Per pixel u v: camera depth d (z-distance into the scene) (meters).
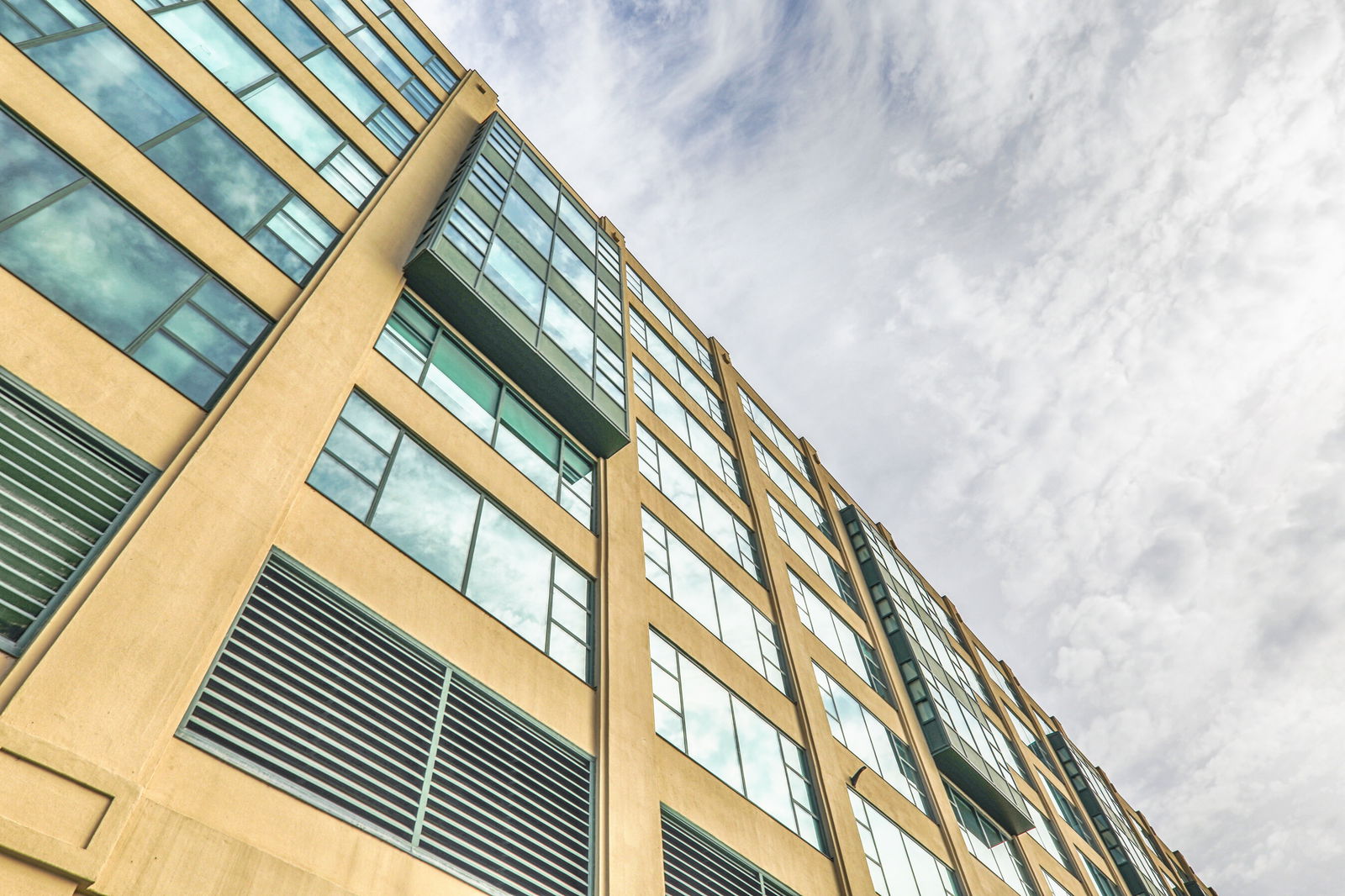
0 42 10.85
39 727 6.80
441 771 10.38
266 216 13.75
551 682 13.22
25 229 9.77
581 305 20.83
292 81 16.88
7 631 7.34
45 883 6.24
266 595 9.70
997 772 30.36
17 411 8.59
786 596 24.98
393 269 15.52
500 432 16.22
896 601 32.59
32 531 8.07
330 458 11.82
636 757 13.73
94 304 10.02
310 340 12.48
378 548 11.62
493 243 18.36
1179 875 59.84
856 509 37.12
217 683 8.55
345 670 10.01
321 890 7.99
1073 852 36.03
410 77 22.19
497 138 22.52
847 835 18.59
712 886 13.98
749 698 19.22
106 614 7.79
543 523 15.61
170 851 7.11
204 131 13.60
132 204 11.38
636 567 17.56
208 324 11.37
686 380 30.67
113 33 12.91
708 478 26.22
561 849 11.42
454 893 9.41
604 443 19.09
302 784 8.70
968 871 23.42
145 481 9.28
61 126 11.05
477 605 12.74
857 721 24.06
